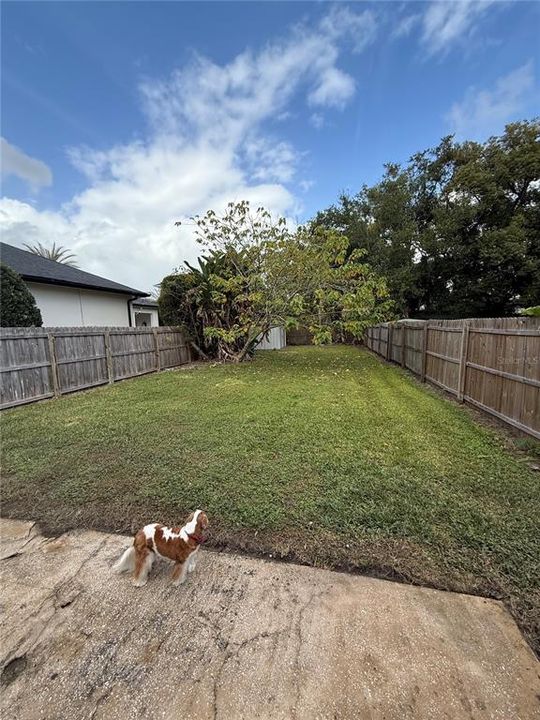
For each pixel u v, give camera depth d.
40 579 1.83
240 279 9.25
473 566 1.83
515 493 2.52
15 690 1.29
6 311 6.61
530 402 3.60
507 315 16.03
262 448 3.36
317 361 10.54
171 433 3.84
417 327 7.62
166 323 10.97
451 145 16.44
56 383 5.97
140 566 1.80
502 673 1.32
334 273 8.69
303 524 2.19
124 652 1.43
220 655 1.41
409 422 4.18
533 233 14.43
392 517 2.24
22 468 3.03
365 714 1.19
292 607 1.63
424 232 16.52
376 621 1.54
